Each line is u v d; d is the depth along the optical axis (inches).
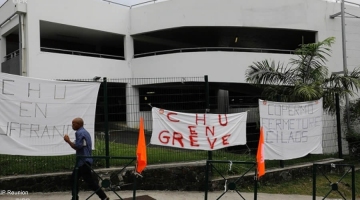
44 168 265.6
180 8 618.8
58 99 259.0
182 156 314.0
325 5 634.2
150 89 637.9
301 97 382.0
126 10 659.4
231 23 611.5
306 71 412.5
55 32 639.8
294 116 354.3
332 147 441.4
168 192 277.0
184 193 277.9
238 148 368.2
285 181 337.4
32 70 538.6
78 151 218.8
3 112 242.2
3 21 609.0
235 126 313.4
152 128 285.9
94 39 709.9
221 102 483.8
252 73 430.0
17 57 562.9
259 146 229.5
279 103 345.7
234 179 300.8
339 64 617.0
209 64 600.7
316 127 372.2
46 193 248.2
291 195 304.3
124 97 341.7
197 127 297.4
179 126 292.4
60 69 569.0
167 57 619.2
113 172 267.3
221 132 305.6
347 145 484.7
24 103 248.8
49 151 254.7
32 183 247.4
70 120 261.7
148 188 277.9
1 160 266.8
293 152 351.3
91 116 268.7
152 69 631.2
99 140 292.8
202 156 326.3
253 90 644.7
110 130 308.7
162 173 282.4
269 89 410.0
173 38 720.3
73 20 587.8
